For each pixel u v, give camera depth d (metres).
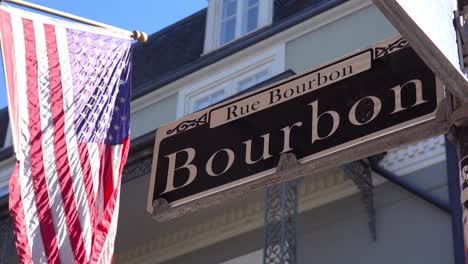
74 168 7.22
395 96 3.65
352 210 11.80
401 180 11.44
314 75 4.05
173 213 3.98
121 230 13.79
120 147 7.65
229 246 12.96
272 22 15.44
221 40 16.42
